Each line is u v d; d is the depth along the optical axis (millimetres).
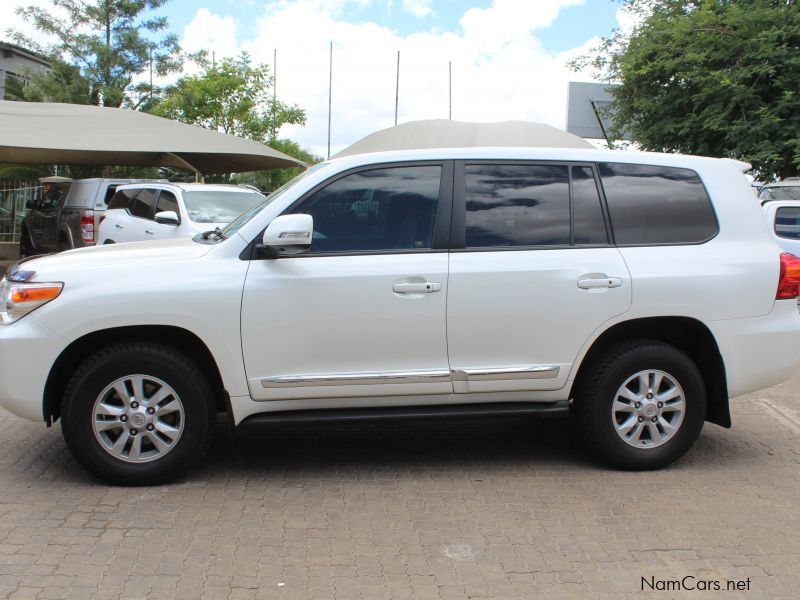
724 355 4672
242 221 4785
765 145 14953
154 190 11461
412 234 4523
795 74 14977
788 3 15570
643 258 4609
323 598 3172
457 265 4453
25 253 16922
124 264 4340
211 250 4434
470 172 4637
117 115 14281
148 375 4301
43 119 13688
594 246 4617
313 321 4352
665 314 4582
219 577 3334
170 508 4102
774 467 4895
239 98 24609
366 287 4371
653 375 4672
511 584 3309
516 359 4531
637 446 4703
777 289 4738
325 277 4355
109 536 3736
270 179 33812
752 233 4809
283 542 3697
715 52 15898
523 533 3834
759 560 3566
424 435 5516
